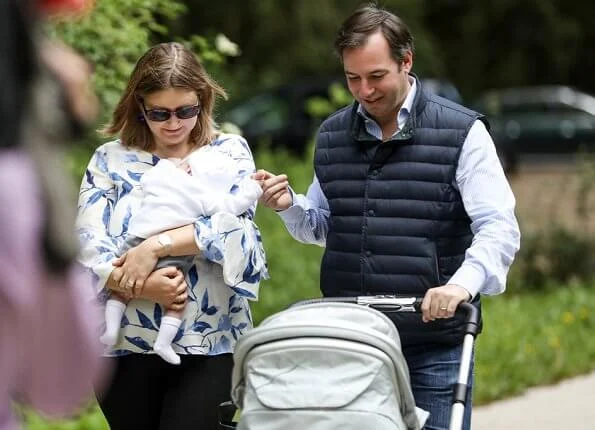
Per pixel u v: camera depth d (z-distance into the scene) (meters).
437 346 12.24
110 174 12.29
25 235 6.45
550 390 23.88
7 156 6.47
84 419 18.31
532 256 36.03
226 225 11.80
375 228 12.42
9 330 6.48
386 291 12.38
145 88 11.95
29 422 17.62
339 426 9.67
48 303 6.77
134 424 12.31
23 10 6.45
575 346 27.02
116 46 19.50
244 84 58.41
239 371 10.30
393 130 12.45
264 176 12.62
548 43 89.50
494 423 21.02
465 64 88.44
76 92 6.66
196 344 11.88
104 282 11.77
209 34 36.41
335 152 12.80
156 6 21.36
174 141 12.12
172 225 11.81
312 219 13.04
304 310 10.39
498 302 31.42
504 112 75.44
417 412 10.70
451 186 12.20
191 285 11.91
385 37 12.04
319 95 56.78
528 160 74.75
